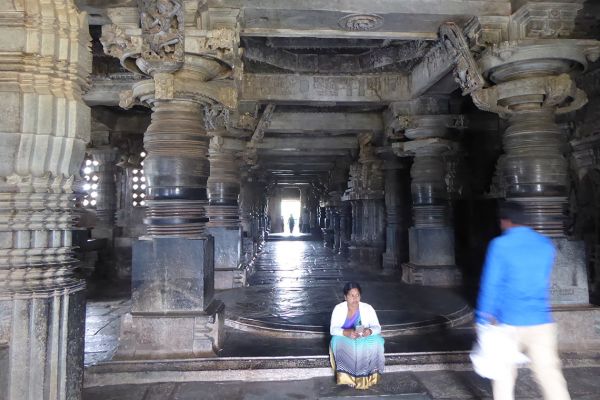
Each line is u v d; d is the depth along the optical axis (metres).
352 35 5.99
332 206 22.30
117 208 12.32
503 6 5.36
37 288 2.54
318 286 9.50
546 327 3.11
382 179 13.63
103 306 8.44
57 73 2.61
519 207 3.27
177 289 4.91
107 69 7.96
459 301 7.57
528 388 4.20
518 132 5.39
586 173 8.00
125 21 4.80
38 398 2.51
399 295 8.15
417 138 9.09
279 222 40.72
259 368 4.59
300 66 8.52
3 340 2.48
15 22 2.52
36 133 2.53
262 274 12.09
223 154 9.70
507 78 5.45
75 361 2.78
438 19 5.60
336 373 4.38
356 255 14.28
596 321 5.09
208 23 5.00
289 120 11.25
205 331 4.78
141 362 4.54
